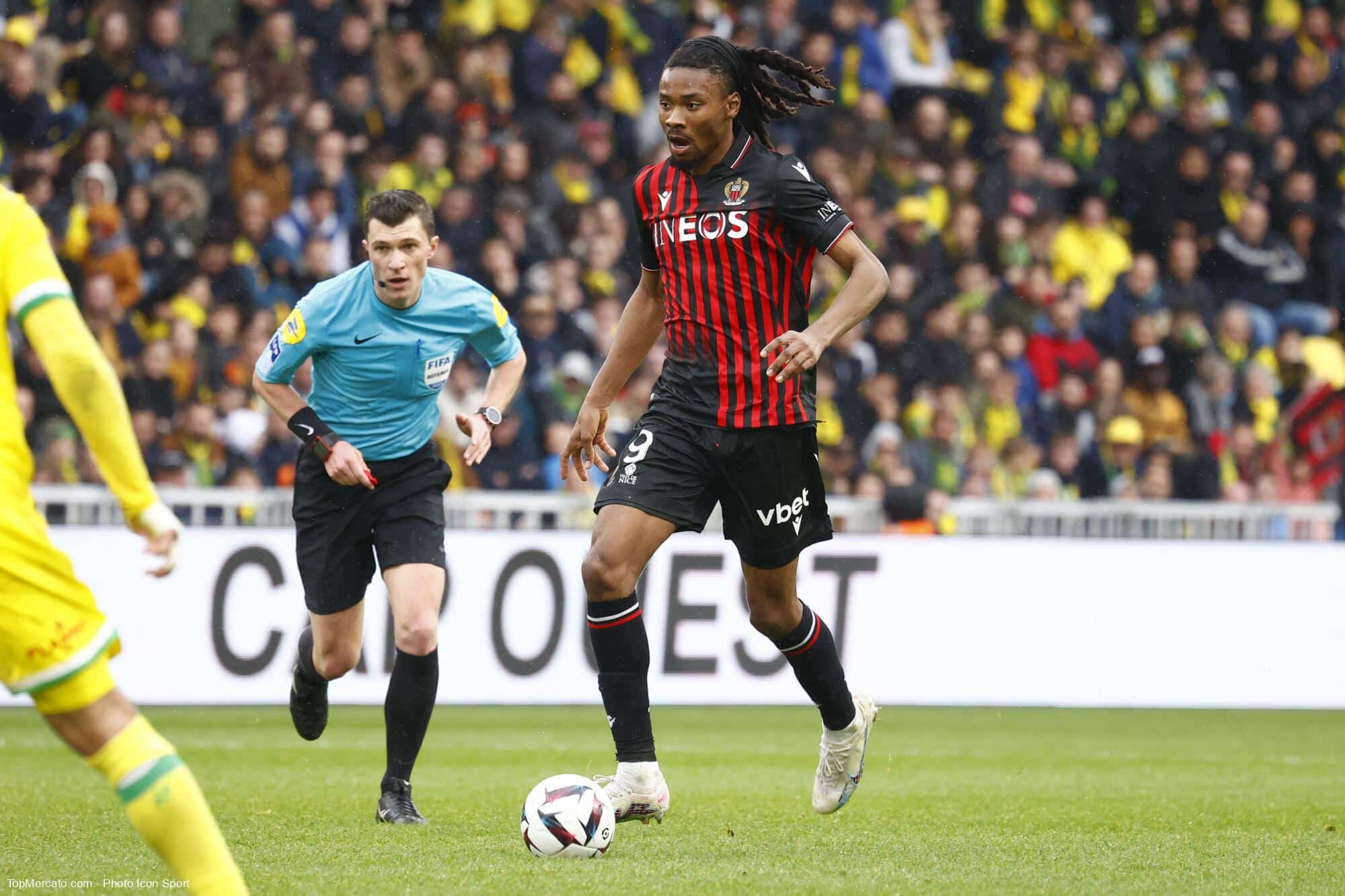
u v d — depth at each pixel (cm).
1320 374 4916
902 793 2238
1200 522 3909
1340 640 3778
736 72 1594
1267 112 5288
